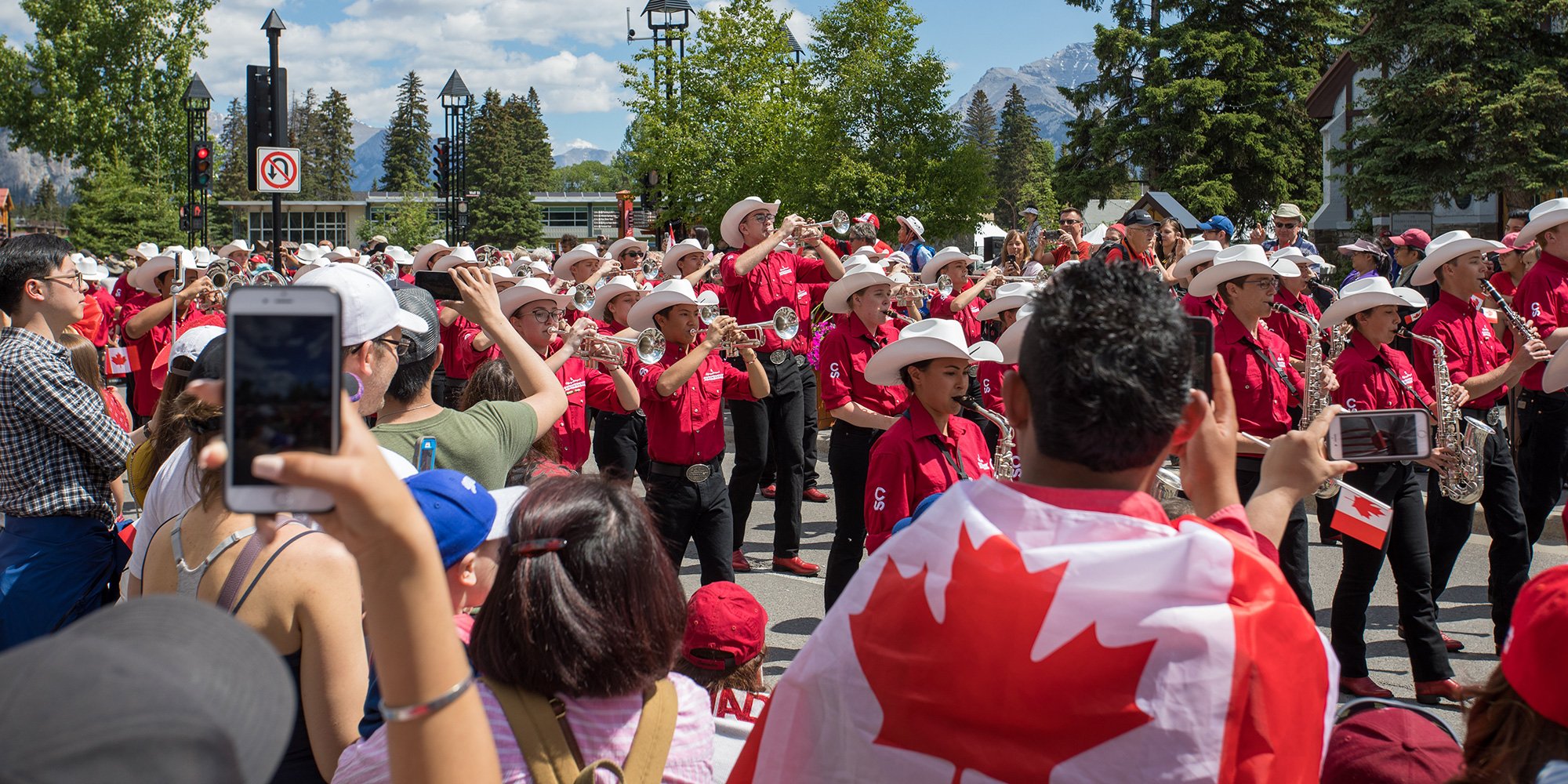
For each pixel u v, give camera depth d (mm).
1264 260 5438
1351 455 2143
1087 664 1494
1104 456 1581
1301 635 1528
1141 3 36562
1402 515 5219
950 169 31375
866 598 1660
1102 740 1486
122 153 57719
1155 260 8547
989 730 1525
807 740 1664
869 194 29938
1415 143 22125
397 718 1233
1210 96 33656
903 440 4480
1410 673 5656
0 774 707
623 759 1929
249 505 1130
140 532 2822
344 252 15656
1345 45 23562
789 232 8922
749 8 27172
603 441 7109
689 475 5730
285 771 2361
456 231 39688
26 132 57781
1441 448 5375
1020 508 1597
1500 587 5754
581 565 1913
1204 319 1873
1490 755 1742
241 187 93062
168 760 728
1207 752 1460
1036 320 1643
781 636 6238
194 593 2406
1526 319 6828
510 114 125625
